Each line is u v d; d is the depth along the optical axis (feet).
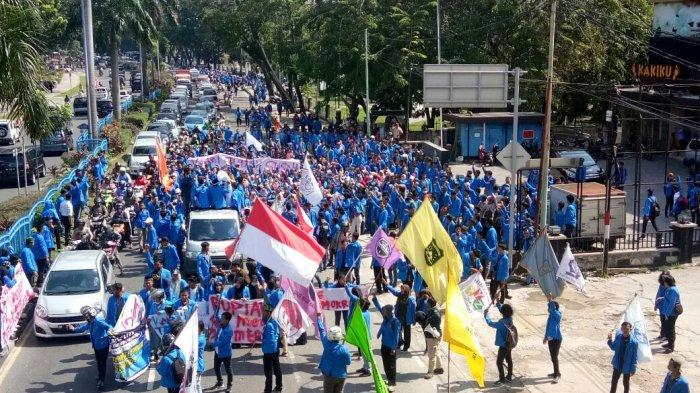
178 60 556.10
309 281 57.67
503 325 54.60
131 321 54.60
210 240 79.87
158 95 270.67
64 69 406.82
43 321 62.03
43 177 141.90
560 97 169.07
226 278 64.23
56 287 64.54
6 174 131.95
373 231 94.38
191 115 203.51
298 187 98.73
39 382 54.85
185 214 97.86
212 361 58.90
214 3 234.58
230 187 96.37
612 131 84.17
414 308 60.54
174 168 117.08
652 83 150.10
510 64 167.63
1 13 74.54
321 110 257.14
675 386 44.29
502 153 81.87
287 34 217.15
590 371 57.62
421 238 58.90
